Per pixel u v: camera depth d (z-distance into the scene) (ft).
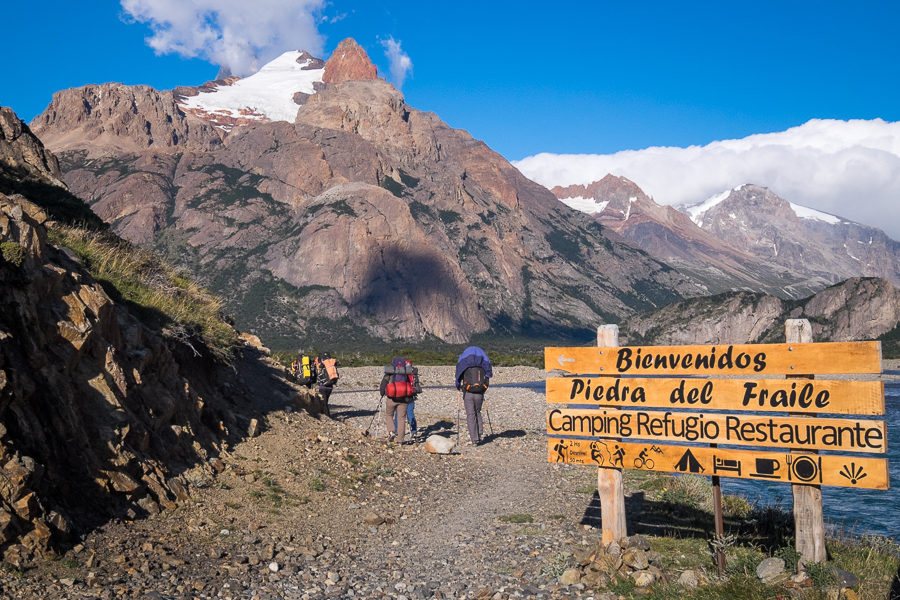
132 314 34.68
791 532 25.31
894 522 38.40
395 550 24.88
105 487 23.18
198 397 34.09
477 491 35.83
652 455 23.18
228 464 32.14
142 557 20.80
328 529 27.04
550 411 24.85
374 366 163.22
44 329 24.22
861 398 20.24
